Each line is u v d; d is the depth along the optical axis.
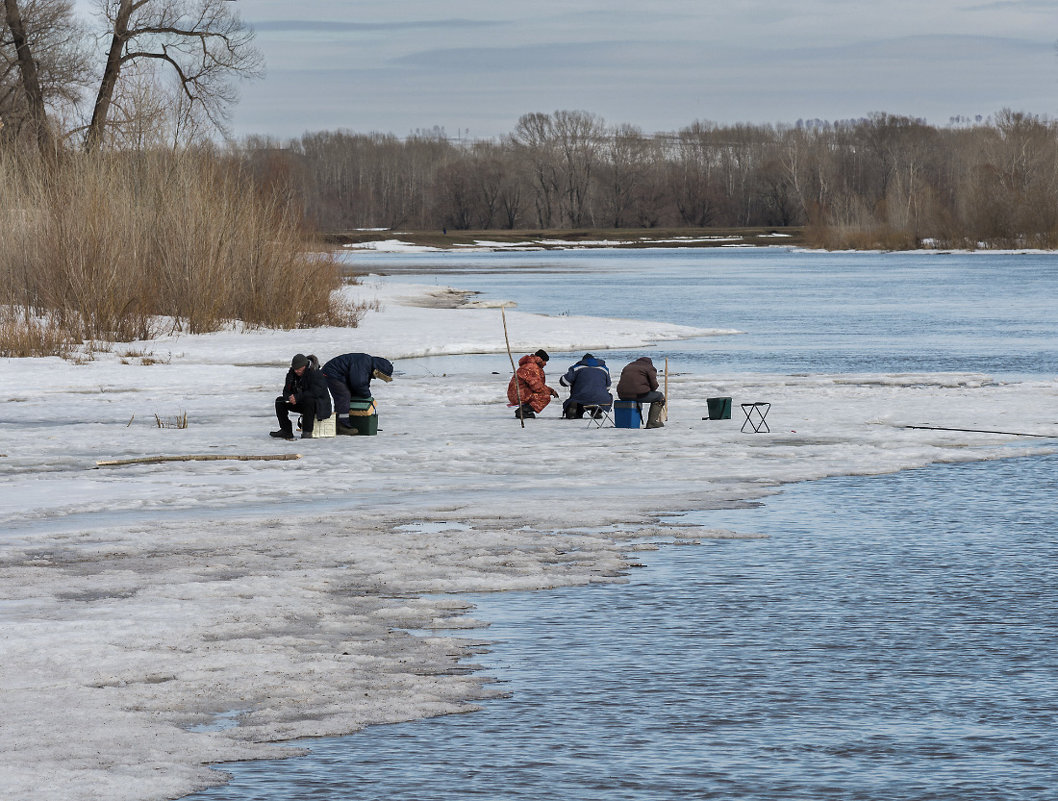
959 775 16.14
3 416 60.09
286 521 33.03
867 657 21.34
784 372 77.00
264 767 16.30
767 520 33.47
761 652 21.64
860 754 16.89
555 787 15.77
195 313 103.81
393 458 45.47
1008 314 128.62
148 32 145.62
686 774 16.20
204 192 108.38
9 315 96.38
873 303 146.88
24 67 144.25
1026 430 50.38
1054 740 17.38
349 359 51.75
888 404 59.59
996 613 24.09
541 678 20.17
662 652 21.64
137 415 60.00
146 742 16.94
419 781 15.93
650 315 129.38
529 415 56.69
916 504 35.62
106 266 98.81
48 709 18.16
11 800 14.77
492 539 30.72
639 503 35.81
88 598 24.88
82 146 114.25
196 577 26.67
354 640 22.02
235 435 52.28
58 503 36.59
